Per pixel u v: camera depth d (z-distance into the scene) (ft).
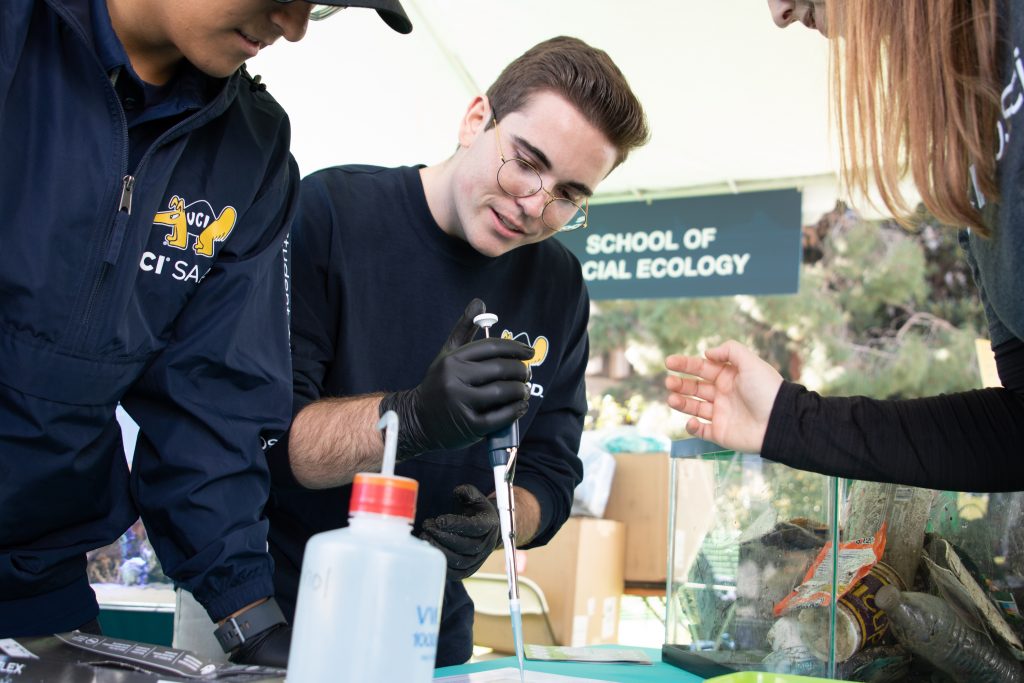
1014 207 2.75
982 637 3.76
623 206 14.46
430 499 5.29
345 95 13.38
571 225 5.64
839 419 3.70
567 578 11.16
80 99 3.48
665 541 12.76
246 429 3.78
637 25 11.89
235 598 3.47
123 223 3.52
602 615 11.91
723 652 4.21
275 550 5.06
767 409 3.74
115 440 4.00
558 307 5.84
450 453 5.29
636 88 13.33
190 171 3.85
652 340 23.11
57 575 3.95
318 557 2.00
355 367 5.06
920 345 21.04
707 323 22.76
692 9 11.44
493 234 4.93
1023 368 3.54
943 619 3.69
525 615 10.36
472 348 3.80
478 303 4.06
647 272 14.08
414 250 5.24
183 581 3.60
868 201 3.12
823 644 3.73
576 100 4.64
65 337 3.51
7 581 3.74
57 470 3.67
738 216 14.21
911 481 3.64
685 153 14.32
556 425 6.00
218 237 3.91
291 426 4.29
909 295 21.33
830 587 3.71
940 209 2.92
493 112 4.91
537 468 5.82
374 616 1.96
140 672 2.76
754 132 13.78
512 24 11.97
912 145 2.89
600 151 4.80
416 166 5.57
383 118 13.96
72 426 3.64
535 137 4.66
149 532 3.83
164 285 3.76
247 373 3.87
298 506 5.01
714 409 3.93
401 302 5.21
